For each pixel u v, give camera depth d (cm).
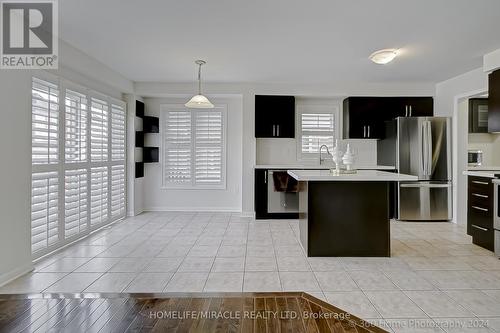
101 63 411
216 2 246
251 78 486
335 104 567
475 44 338
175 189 575
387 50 351
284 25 289
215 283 254
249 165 523
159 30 302
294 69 436
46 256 316
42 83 303
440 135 480
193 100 383
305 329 188
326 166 521
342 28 296
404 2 246
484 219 344
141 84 516
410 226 456
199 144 572
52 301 223
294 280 261
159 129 569
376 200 322
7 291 238
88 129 395
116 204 480
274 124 523
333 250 321
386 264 299
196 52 366
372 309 212
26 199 272
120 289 243
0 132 242
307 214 321
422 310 210
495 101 361
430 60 394
